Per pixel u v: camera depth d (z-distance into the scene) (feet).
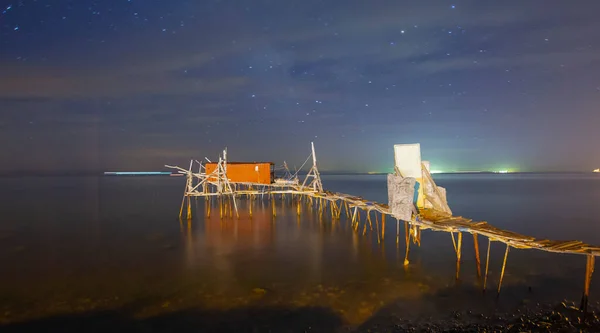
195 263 54.95
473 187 262.26
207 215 102.89
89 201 152.35
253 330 33.42
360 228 84.53
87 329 34.22
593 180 413.59
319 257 57.67
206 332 33.22
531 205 133.28
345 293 41.86
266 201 150.82
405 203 49.83
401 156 56.18
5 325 35.17
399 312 36.60
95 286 45.24
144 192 208.44
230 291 43.04
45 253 61.98
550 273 48.37
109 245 67.82
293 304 38.99
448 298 39.99
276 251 62.03
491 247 63.36
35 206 132.98
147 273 50.16
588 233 78.38
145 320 35.86
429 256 57.21
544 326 32.83
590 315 35.12
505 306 37.70
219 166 104.99
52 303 40.16
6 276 49.32
